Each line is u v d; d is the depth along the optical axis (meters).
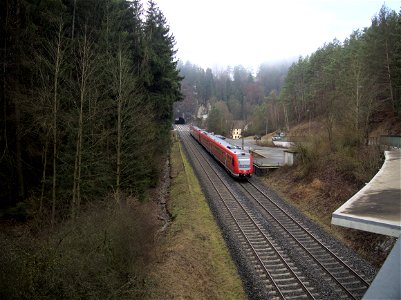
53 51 16.95
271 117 92.12
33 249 9.87
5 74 16.50
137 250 13.38
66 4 21.41
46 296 8.88
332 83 63.69
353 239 18.33
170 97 32.81
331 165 28.75
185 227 20.16
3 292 8.17
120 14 25.38
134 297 11.52
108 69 19.98
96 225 13.18
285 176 32.53
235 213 23.14
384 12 53.38
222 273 15.54
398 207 15.16
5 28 15.87
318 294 13.31
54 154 16.09
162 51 32.59
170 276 14.17
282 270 15.30
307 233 19.41
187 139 70.12
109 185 20.81
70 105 18.64
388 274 7.10
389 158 26.59
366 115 34.81
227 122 96.69
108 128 20.58
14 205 18.25
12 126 17.80
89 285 9.86
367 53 47.44
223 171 37.91
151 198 27.45
